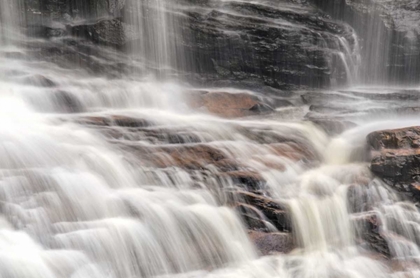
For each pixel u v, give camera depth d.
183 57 25.36
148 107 20.80
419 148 15.59
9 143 13.42
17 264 10.31
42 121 15.96
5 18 24.14
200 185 13.98
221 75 25.38
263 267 12.83
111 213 12.35
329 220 14.27
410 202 14.88
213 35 25.22
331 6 29.62
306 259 13.34
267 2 29.56
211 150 15.46
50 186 12.26
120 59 24.31
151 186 13.60
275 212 13.68
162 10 25.28
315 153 17.42
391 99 24.19
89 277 10.95
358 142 17.81
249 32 25.64
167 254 12.23
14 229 11.03
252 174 14.65
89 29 24.33
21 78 19.42
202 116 20.11
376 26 30.00
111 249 11.53
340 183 15.27
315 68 26.03
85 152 13.93
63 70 22.45
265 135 17.66
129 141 15.25
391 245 13.91
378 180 15.30
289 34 25.98
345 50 27.48
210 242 12.83
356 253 13.81
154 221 12.45
